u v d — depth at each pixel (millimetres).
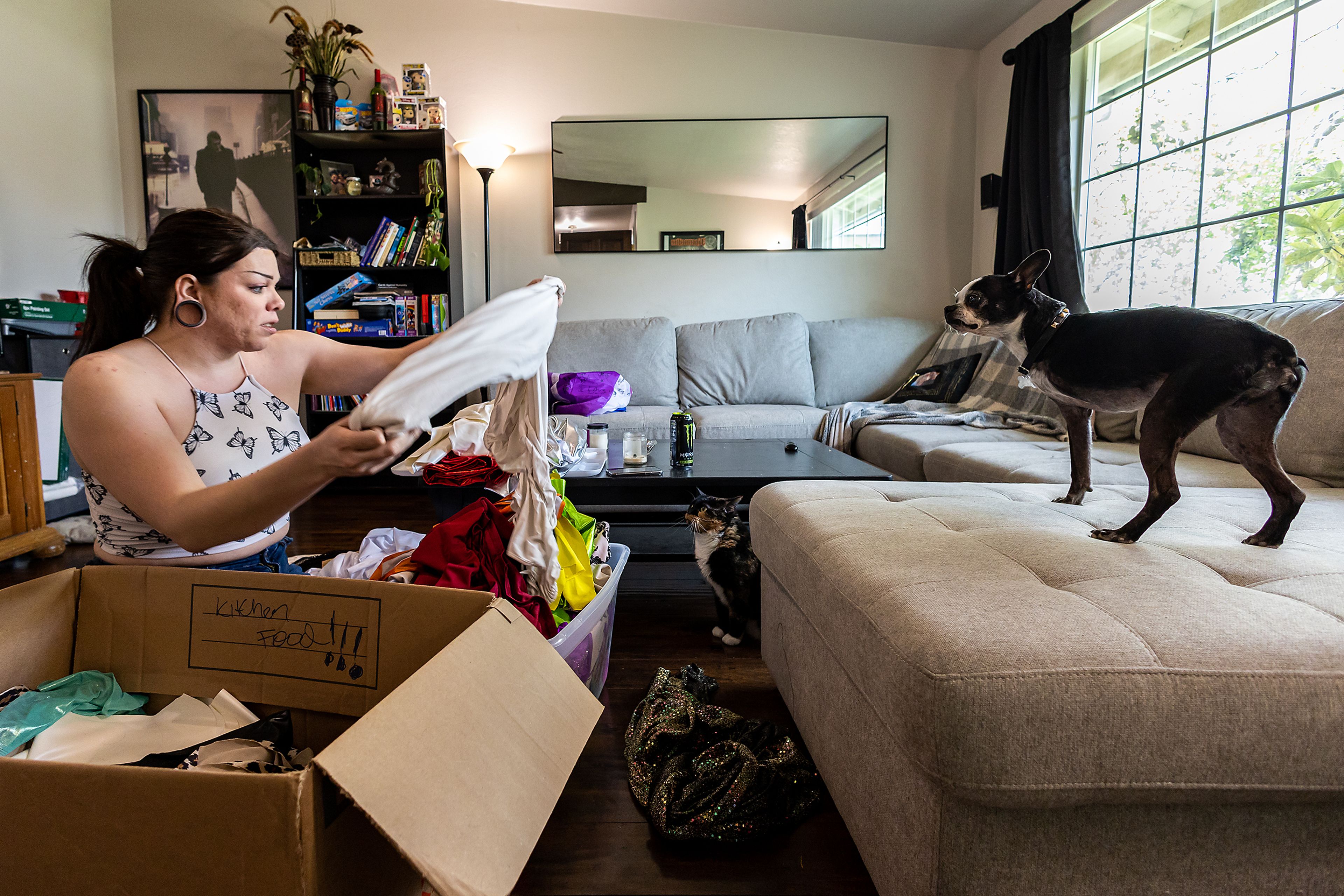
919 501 1352
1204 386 1004
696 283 4273
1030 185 3402
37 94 3475
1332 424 1637
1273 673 705
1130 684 698
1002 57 3758
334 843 532
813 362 4051
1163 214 2830
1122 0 2949
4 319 2918
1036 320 1248
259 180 4016
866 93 4160
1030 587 879
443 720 597
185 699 833
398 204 4070
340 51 3977
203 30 3967
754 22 4027
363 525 3084
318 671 822
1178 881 764
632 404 3938
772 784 1126
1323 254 2199
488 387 4180
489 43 4078
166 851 506
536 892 960
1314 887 773
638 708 1375
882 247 4246
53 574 854
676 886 973
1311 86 2213
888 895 879
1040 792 700
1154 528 1164
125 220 4031
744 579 1770
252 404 1058
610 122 4109
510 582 1145
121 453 821
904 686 749
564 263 4250
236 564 1048
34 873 531
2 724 729
